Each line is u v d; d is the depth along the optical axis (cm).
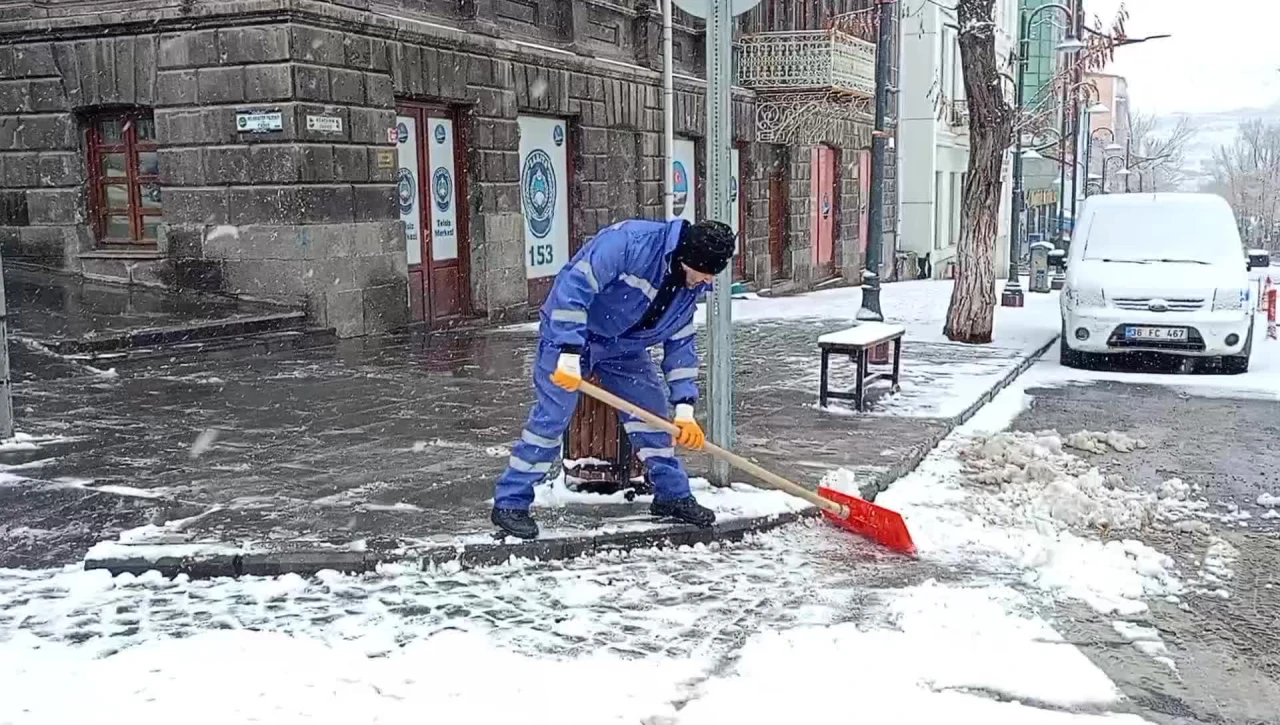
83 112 1367
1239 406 1022
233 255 1287
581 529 553
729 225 621
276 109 1238
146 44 1298
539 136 1705
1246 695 408
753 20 2414
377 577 505
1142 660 437
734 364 1181
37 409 855
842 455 744
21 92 1370
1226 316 1183
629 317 528
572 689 391
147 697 379
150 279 1334
